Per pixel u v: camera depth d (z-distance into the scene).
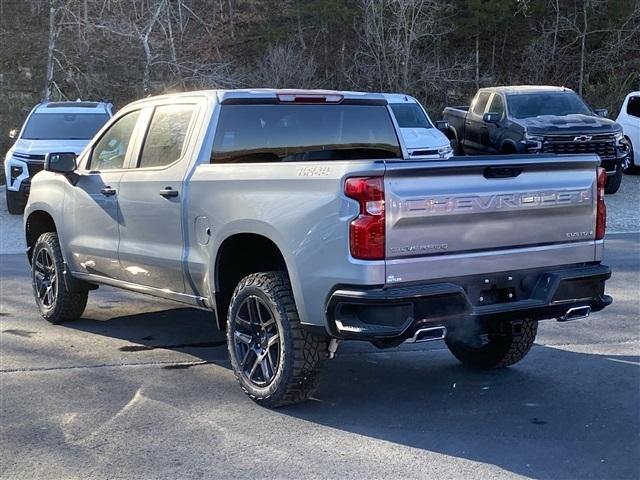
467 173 4.83
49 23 29.88
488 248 4.98
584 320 7.75
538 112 17.14
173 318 7.96
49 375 6.07
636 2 31.00
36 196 7.69
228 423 5.05
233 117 5.92
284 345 5.04
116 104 28.69
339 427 4.99
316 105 6.28
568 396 5.56
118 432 4.90
